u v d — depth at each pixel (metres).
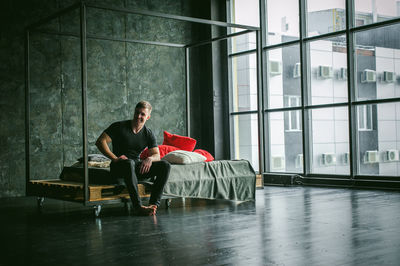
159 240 3.04
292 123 7.57
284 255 2.53
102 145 4.36
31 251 2.79
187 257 2.54
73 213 4.49
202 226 3.56
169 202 4.77
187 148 5.80
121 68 7.78
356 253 2.55
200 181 4.79
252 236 3.10
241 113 8.45
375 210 4.24
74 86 7.23
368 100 6.38
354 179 6.48
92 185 4.45
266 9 8.06
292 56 7.59
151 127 8.13
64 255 2.66
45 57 6.94
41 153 6.88
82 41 4.31
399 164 6.07
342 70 6.80
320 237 3.02
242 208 4.60
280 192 6.09
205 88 8.82
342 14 6.73
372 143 6.38
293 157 7.59
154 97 8.20
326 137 7.03
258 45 5.83
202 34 8.82
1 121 6.52
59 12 4.64
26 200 5.96
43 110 6.92
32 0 6.81
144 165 4.29
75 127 7.24
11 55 6.61
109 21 7.66
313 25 7.16
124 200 4.45
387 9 6.16
